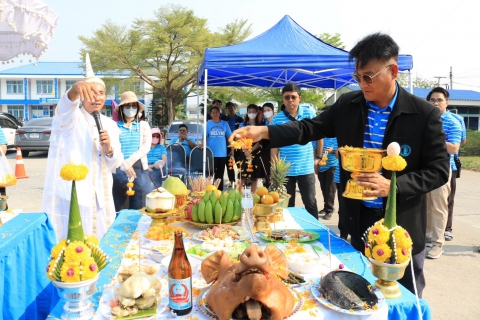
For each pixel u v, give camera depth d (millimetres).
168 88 25375
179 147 6434
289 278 1638
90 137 2934
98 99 2836
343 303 1381
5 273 1729
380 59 1794
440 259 4195
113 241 2246
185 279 1331
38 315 2141
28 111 35812
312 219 2881
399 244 1489
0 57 3326
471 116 24391
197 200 2502
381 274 1512
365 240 1621
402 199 1775
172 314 1330
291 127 2266
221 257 1451
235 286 1218
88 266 1374
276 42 5566
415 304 1478
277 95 17969
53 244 2367
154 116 30094
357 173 1721
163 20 23641
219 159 7234
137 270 1527
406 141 1950
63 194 2861
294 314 1339
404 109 1945
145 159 4492
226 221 2396
